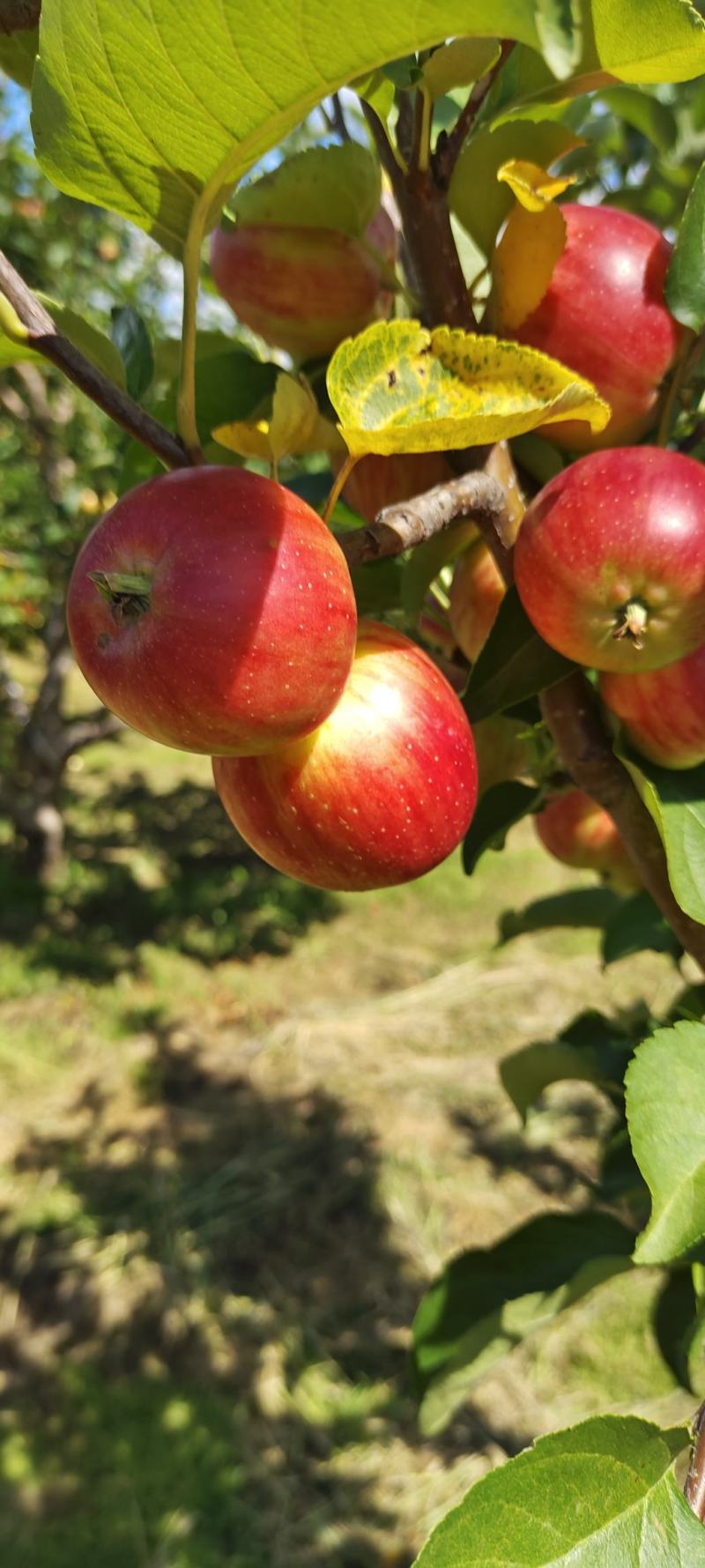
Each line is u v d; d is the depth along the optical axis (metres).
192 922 2.17
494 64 0.26
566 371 0.23
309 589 0.22
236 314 0.36
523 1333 0.42
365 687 0.27
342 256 0.33
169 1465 1.03
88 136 0.22
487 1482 0.23
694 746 0.29
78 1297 1.24
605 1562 0.22
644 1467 0.24
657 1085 0.25
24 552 2.14
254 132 0.21
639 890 0.49
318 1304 1.24
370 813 0.27
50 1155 1.48
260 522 0.22
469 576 0.35
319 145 0.32
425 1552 0.22
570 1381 1.11
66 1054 1.71
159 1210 1.38
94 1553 0.93
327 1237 1.34
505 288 0.30
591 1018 0.48
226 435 0.28
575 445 0.33
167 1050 1.74
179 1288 1.25
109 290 1.95
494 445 0.31
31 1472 1.02
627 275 0.30
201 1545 0.94
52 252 1.85
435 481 0.32
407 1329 1.19
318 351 0.36
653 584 0.26
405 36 0.18
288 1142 1.51
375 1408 1.10
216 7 0.19
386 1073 1.66
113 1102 1.60
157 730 0.23
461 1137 1.52
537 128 0.29
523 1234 0.43
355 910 2.25
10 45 0.27
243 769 0.28
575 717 0.32
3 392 1.97
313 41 0.19
